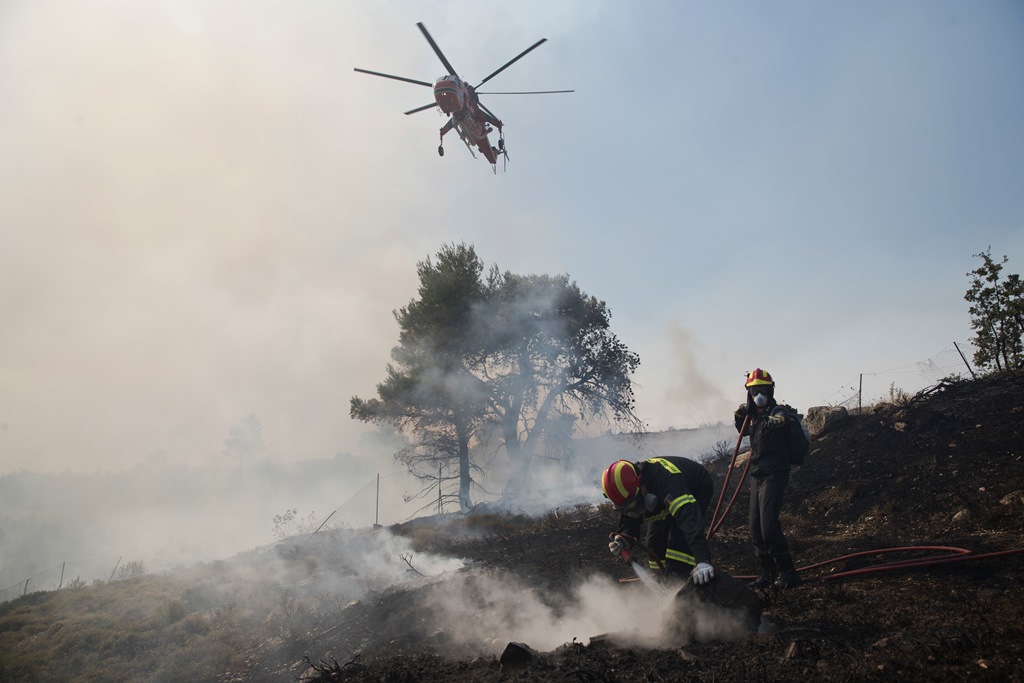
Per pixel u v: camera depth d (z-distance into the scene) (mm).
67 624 7492
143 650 6176
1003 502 5340
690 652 3430
